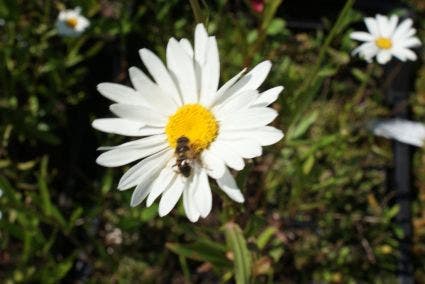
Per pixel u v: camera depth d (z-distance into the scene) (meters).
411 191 0.38
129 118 0.21
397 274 0.35
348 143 0.39
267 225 0.35
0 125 0.38
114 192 0.37
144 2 0.43
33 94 0.40
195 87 0.20
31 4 0.42
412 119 0.42
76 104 0.41
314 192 0.37
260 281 0.33
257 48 0.31
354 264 0.36
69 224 0.31
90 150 0.40
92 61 0.43
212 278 0.35
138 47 0.42
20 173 0.38
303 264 0.36
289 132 0.33
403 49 0.33
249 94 0.19
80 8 0.40
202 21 0.22
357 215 0.37
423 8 0.46
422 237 0.37
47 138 0.37
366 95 0.41
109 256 0.35
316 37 0.44
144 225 0.37
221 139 0.20
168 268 0.36
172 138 0.20
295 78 0.34
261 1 0.37
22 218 0.30
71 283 0.35
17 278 0.35
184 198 0.20
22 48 0.39
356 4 0.44
